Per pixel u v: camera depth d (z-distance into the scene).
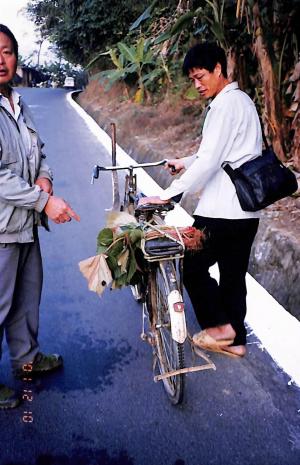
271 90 5.02
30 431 2.32
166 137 8.02
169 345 2.46
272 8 4.77
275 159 2.46
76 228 4.98
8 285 2.35
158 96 10.72
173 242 2.23
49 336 3.13
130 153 8.27
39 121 11.53
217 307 2.67
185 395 2.58
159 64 10.19
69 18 14.75
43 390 2.61
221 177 2.46
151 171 6.98
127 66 11.07
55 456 2.18
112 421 2.39
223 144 2.32
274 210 4.14
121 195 6.00
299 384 2.65
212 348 2.78
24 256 2.48
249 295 3.49
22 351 2.62
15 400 2.47
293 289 3.27
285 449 2.22
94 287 2.26
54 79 33.44
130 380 2.70
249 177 2.36
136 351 2.98
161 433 2.31
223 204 2.46
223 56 2.37
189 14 6.07
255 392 2.60
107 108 12.15
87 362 2.86
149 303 2.58
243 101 2.38
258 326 3.16
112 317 3.38
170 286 2.23
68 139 9.42
